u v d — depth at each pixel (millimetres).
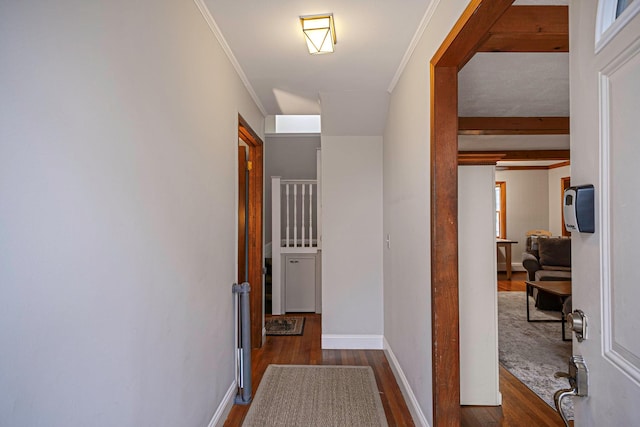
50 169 869
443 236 1868
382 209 3752
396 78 2881
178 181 1612
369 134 3760
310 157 6406
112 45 1111
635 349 702
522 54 2301
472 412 2455
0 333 742
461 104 3195
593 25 856
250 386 2576
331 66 2709
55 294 884
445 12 1740
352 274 3766
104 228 1072
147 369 1328
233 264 2533
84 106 986
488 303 2537
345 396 2660
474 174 2539
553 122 3572
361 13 2016
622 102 740
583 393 894
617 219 764
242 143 3705
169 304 1517
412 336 2400
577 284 940
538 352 3643
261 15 2018
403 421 2348
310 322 4652
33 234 820
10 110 766
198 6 1853
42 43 846
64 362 915
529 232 8492
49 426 867
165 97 1480
